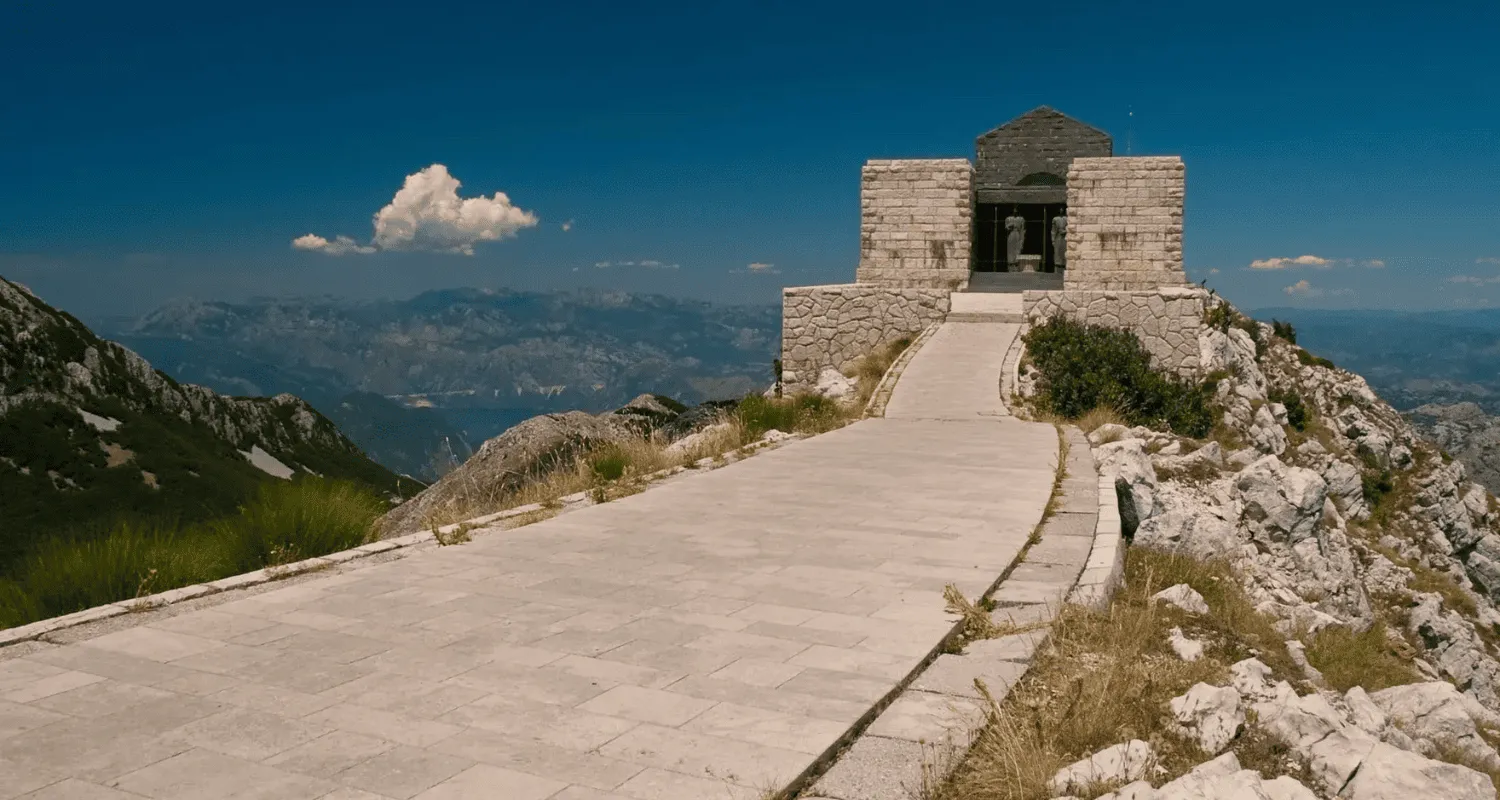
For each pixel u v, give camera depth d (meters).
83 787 4.94
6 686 6.34
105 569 9.19
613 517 11.84
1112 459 14.54
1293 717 6.27
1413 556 34.50
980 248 52.00
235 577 8.98
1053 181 52.38
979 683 5.98
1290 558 16.89
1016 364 28.80
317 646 7.14
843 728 5.69
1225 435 31.89
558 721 5.79
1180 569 11.84
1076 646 7.36
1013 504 12.48
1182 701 6.34
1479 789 5.58
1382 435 42.72
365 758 5.28
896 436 19.38
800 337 35.88
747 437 19.03
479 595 8.51
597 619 7.81
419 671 6.63
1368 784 5.67
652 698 6.15
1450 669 21.34
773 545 10.38
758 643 7.23
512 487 20.81
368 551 10.17
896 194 42.91
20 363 108.06
